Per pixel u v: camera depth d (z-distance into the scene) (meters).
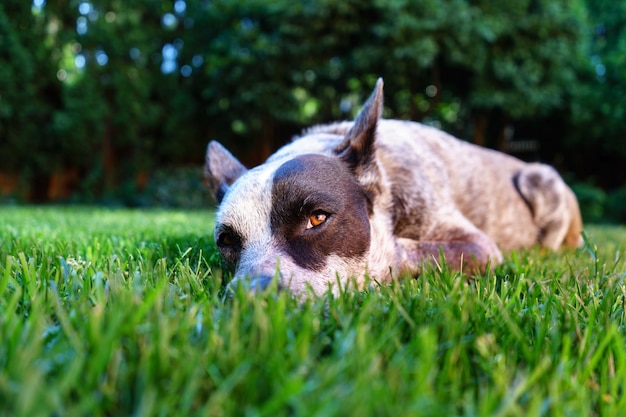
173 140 3.30
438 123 3.19
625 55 3.05
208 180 0.65
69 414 0.19
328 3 2.53
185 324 0.28
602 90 3.06
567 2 2.77
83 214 1.74
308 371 0.24
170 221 1.37
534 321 0.34
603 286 0.49
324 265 0.46
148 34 3.13
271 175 0.48
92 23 2.96
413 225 0.62
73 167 3.32
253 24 2.86
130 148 3.36
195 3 3.10
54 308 0.32
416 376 0.23
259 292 0.33
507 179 0.90
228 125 3.20
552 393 0.23
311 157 0.52
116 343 0.25
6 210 1.98
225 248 0.49
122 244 0.69
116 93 3.11
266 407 0.20
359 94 2.95
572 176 3.14
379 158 0.61
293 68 2.75
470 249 0.61
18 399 0.19
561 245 0.99
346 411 0.19
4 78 2.75
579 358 0.28
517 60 2.75
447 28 2.54
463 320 0.31
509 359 0.28
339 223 0.48
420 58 2.47
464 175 0.79
